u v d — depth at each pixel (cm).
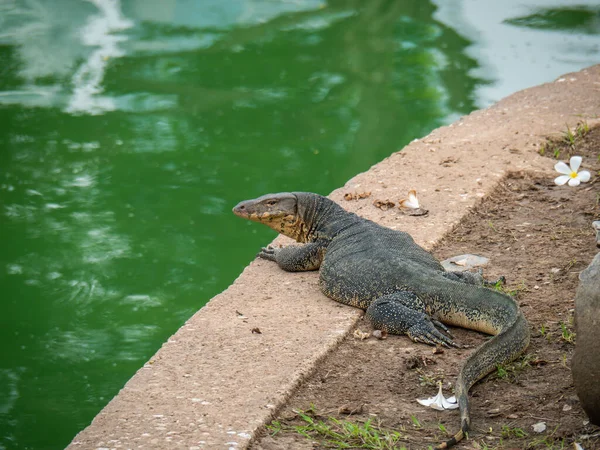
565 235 949
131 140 1644
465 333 771
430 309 783
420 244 934
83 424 915
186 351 736
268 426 630
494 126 1288
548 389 661
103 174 1518
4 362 1044
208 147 1614
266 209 918
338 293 830
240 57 2042
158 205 1438
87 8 2412
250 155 1583
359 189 1098
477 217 1016
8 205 1427
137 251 1305
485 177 1105
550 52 1994
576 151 1186
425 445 598
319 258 905
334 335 758
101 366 1030
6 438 887
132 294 1202
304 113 1752
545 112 1325
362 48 2094
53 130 1681
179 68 1977
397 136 1638
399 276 802
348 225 905
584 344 574
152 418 635
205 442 602
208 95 1839
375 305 787
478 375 672
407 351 742
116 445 602
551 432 601
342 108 1769
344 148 1598
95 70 1962
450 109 1730
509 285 845
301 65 1986
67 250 1312
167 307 1169
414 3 2450
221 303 834
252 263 948
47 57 2053
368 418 639
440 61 1986
